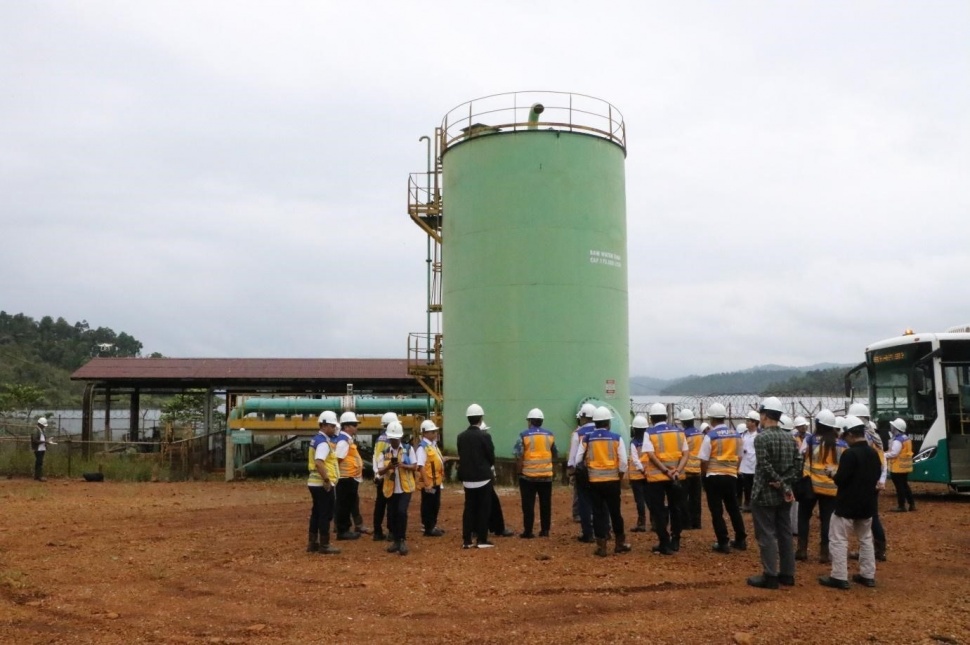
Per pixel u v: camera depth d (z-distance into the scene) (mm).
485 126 22875
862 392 21375
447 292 23562
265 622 8055
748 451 14164
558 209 21875
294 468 27219
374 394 34969
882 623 7867
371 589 9383
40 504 17969
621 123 23969
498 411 21594
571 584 9523
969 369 18797
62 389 92062
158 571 10375
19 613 8438
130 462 26031
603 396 21859
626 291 23453
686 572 10195
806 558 11234
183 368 34000
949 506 17719
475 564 10789
